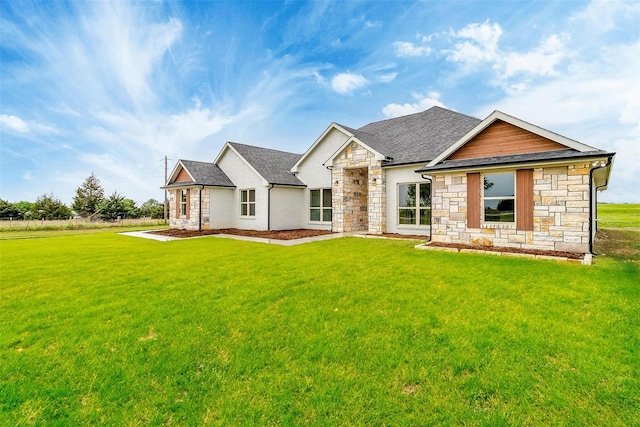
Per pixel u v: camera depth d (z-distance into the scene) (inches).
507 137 401.7
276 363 141.4
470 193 409.7
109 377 133.7
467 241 412.2
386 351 148.2
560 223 348.5
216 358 147.5
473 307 198.2
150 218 1662.2
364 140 624.7
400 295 225.6
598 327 166.2
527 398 114.0
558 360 136.7
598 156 315.9
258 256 395.2
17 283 283.4
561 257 319.3
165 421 108.5
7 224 1134.4
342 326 177.0
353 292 236.4
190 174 760.3
